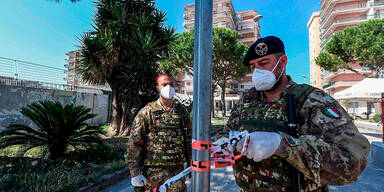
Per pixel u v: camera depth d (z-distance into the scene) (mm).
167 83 1886
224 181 3326
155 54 7152
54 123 4066
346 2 31562
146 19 7203
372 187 3047
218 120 15570
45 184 2883
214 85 18734
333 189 3008
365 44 17797
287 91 913
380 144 4297
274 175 855
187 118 1937
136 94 7016
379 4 29438
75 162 3914
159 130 1743
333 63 19906
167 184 800
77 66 7926
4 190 2662
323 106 771
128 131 7223
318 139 669
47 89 8758
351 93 5867
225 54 16328
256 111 992
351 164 636
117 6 6996
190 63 16141
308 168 630
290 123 804
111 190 3119
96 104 11086
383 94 4855
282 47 963
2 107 7270
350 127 710
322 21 37188
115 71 7559
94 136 4590
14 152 4535
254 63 995
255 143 604
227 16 43562
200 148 572
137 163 1699
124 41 7059
